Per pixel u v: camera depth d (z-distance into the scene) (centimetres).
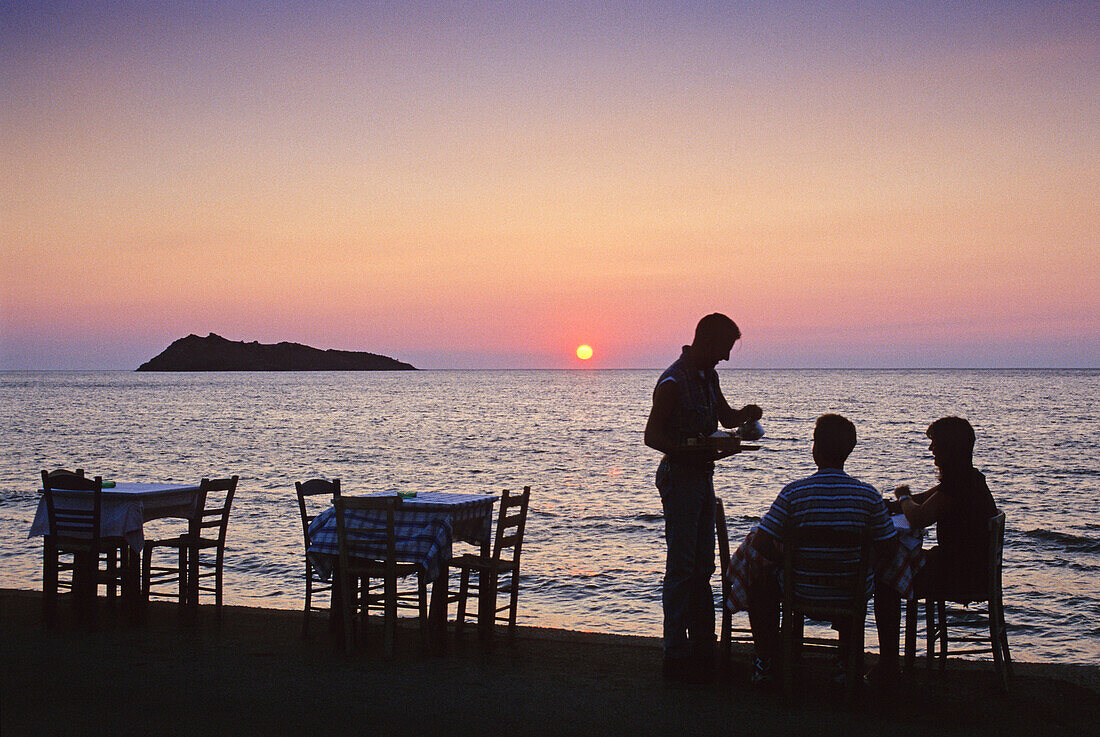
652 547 1800
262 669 635
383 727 522
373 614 821
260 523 2005
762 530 562
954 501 580
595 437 5328
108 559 757
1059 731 518
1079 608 1292
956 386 16512
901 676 621
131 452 4159
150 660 656
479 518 720
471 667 645
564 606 1288
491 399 11831
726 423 638
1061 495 2716
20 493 2516
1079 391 13500
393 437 5284
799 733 514
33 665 641
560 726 525
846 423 566
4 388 16650
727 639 618
